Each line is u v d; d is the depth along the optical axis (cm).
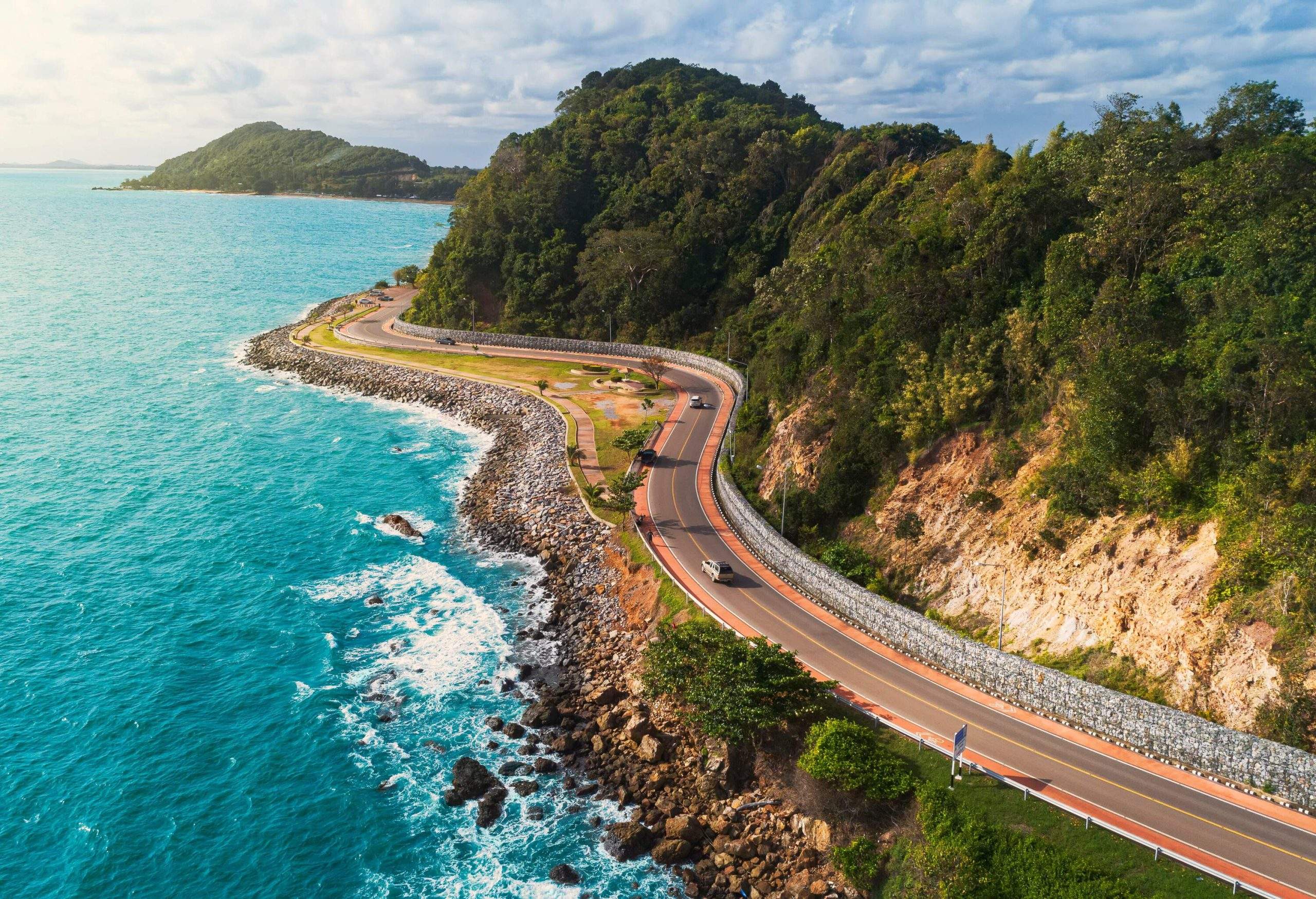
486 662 7025
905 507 8000
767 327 14225
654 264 16512
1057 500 6700
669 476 10206
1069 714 5475
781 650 6159
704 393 13512
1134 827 4512
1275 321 6012
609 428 11931
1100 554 6241
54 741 5962
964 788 4881
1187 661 5391
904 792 4906
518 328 17300
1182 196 7531
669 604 7350
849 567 7669
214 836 5228
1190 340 6662
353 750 5988
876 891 4662
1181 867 4244
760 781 5481
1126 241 7581
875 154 16800
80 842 5147
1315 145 7594
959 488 7719
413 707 6444
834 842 4925
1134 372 6419
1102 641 5916
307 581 8262
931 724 5472
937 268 9069
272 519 9662
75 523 9369
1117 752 5150
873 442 8431
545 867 5059
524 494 10212
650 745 5844
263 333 19462
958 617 6962
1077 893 4131
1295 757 4588
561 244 18225
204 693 6531
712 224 17712
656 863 5066
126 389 14688
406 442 12475
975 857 4419
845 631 6731
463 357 16025
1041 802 4741
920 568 7531
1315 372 5650
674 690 5950
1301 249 6456
